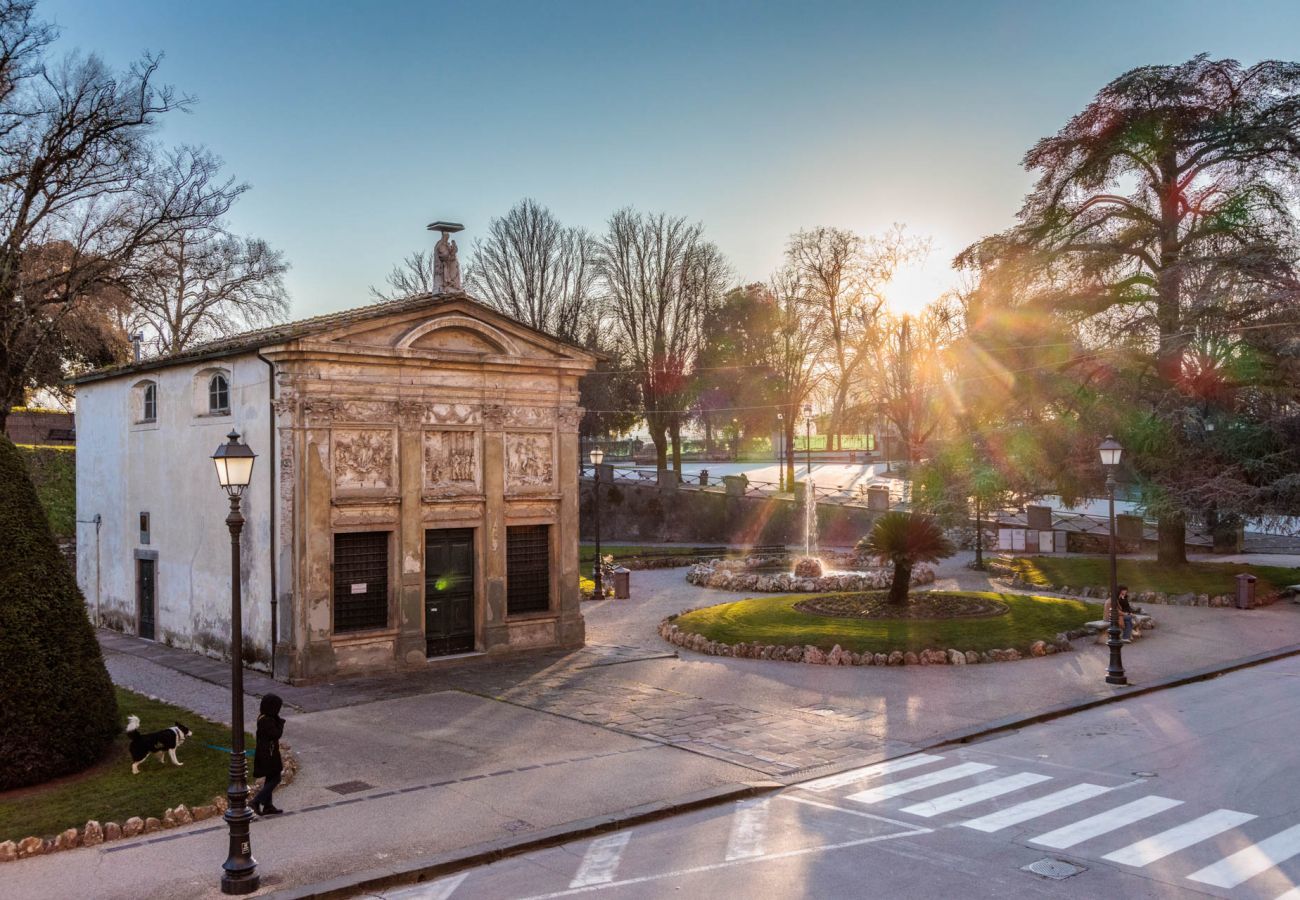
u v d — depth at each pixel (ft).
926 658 71.10
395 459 68.03
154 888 33.04
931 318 168.86
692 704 59.82
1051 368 110.63
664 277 193.06
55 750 43.45
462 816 40.14
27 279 114.83
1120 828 37.99
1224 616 90.22
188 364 75.56
